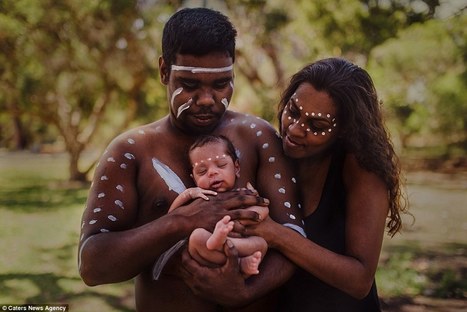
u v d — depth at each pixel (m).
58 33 12.07
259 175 2.25
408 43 10.99
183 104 2.14
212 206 2.06
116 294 6.28
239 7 11.16
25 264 7.39
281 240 2.06
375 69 10.29
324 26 9.80
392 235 2.36
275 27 10.69
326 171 2.28
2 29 11.88
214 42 2.10
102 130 16.23
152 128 2.28
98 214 2.08
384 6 9.45
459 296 6.05
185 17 2.14
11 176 17.08
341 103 2.13
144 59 12.64
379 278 6.55
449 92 11.90
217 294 1.98
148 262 2.01
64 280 6.72
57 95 14.00
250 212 2.04
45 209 11.59
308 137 2.13
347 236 2.18
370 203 2.17
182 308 2.16
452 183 14.24
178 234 2.01
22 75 12.77
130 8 11.62
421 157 16.83
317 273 2.07
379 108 2.26
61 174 17.47
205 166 2.19
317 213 2.28
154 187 2.17
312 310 2.24
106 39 12.15
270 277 2.04
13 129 26.39
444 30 10.88
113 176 2.14
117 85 13.21
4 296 6.16
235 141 2.29
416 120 12.33
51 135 27.31
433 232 8.89
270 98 11.32
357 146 2.16
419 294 6.11
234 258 1.95
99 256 1.98
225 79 2.15
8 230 9.55
